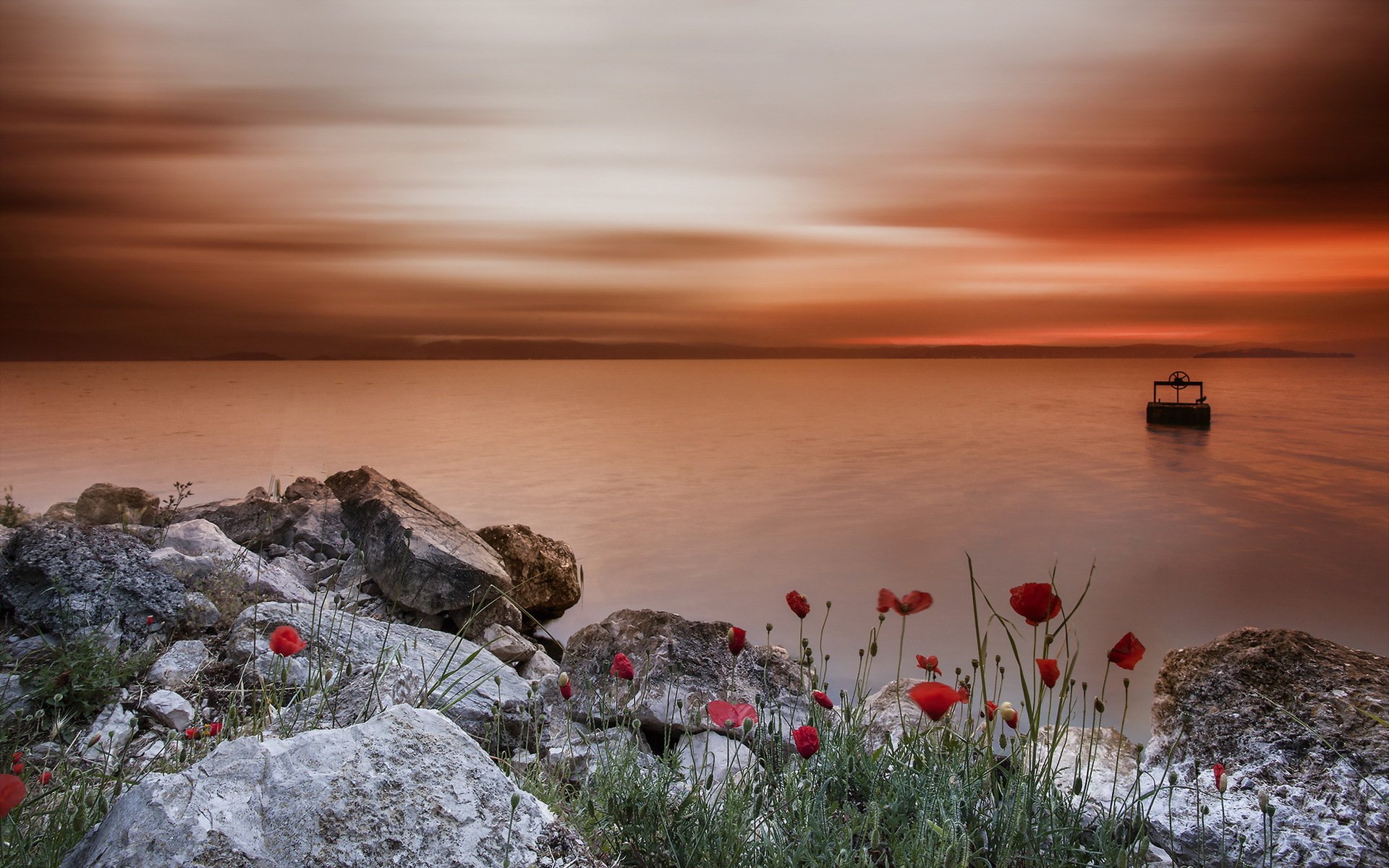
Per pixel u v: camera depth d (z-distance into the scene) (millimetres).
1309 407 54656
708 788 2771
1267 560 13570
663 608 10359
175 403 52125
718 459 26219
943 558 13508
